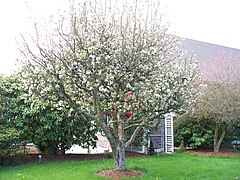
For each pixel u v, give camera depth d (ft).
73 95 19.79
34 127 26.81
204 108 33.73
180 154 33.71
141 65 18.81
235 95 33.06
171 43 22.75
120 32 19.21
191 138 38.45
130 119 20.53
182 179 18.93
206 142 38.42
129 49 18.39
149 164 24.22
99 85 17.90
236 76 36.68
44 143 27.30
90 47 16.58
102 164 23.65
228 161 27.94
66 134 28.66
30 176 19.12
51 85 17.33
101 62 17.49
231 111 32.76
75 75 17.31
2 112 25.79
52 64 17.19
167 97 19.74
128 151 35.04
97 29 17.58
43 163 24.64
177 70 21.01
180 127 39.88
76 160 26.78
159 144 39.52
